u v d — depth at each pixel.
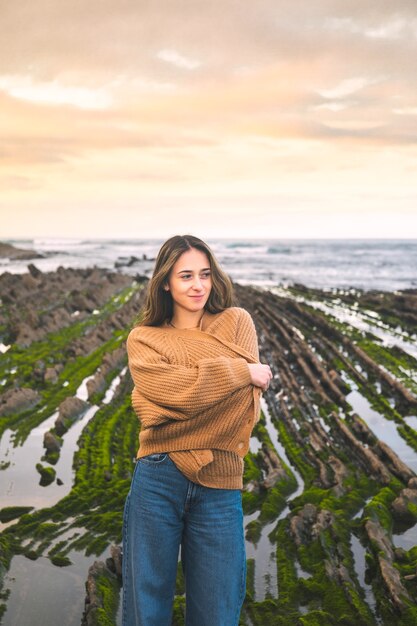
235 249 123.50
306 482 6.33
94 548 4.72
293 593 3.97
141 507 2.67
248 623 3.70
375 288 42.91
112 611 3.81
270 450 7.00
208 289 2.89
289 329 17.22
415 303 22.00
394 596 3.79
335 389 10.04
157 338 2.83
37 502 5.75
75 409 9.02
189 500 2.64
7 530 5.07
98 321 19.94
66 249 134.25
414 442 7.62
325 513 5.03
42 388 10.68
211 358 2.66
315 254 104.50
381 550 4.40
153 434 2.65
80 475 6.39
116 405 9.52
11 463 6.92
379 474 6.27
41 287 28.98
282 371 11.90
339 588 3.95
